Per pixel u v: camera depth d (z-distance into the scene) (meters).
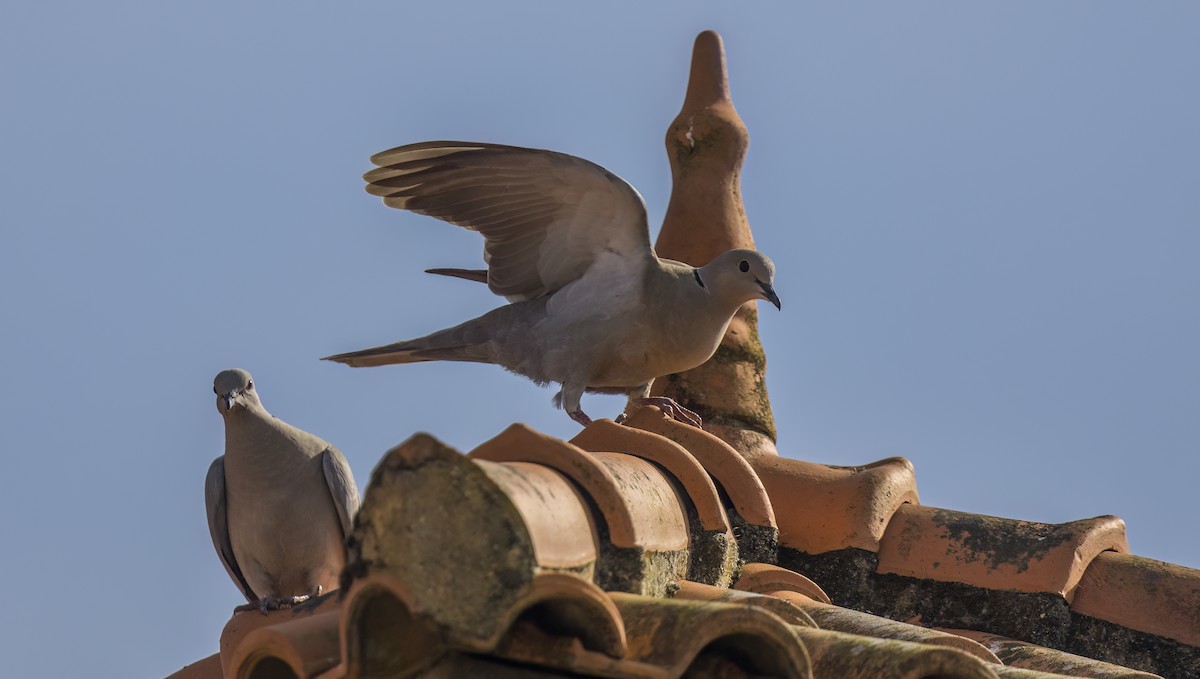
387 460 5.92
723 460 10.95
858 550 11.70
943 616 11.43
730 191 13.85
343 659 5.87
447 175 11.86
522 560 5.72
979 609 11.34
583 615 6.02
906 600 11.58
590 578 7.50
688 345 12.47
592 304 12.44
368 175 11.82
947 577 11.49
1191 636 10.95
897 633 8.80
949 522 11.88
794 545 11.92
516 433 8.02
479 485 5.80
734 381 13.34
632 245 12.23
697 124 13.88
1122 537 11.91
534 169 11.69
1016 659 9.98
